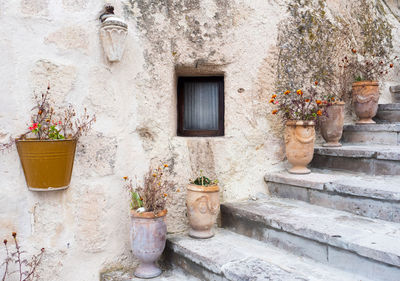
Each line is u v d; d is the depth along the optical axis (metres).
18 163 1.84
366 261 1.55
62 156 1.81
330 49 3.16
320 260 1.75
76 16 1.99
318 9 3.13
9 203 1.82
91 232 2.03
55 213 1.94
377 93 3.11
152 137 2.30
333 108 2.78
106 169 2.08
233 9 2.53
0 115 1.79
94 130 2.04
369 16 3.81
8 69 1.80
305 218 1.99
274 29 2.74
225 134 2.57
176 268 2.10
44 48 1.90
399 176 2.30
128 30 2.17
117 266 2.13
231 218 2.32
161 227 1.98
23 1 1.84
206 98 2.77
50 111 1.91
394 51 3.97
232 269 1.66
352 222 1.90
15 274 1.84
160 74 2.32
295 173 2.57
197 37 2.42
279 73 2.76
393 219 1.88
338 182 2.19
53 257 1.94
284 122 2.78
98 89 2.06
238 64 2.56
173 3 2.36
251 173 2.61
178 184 2.33
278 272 1.62
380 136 2.90
